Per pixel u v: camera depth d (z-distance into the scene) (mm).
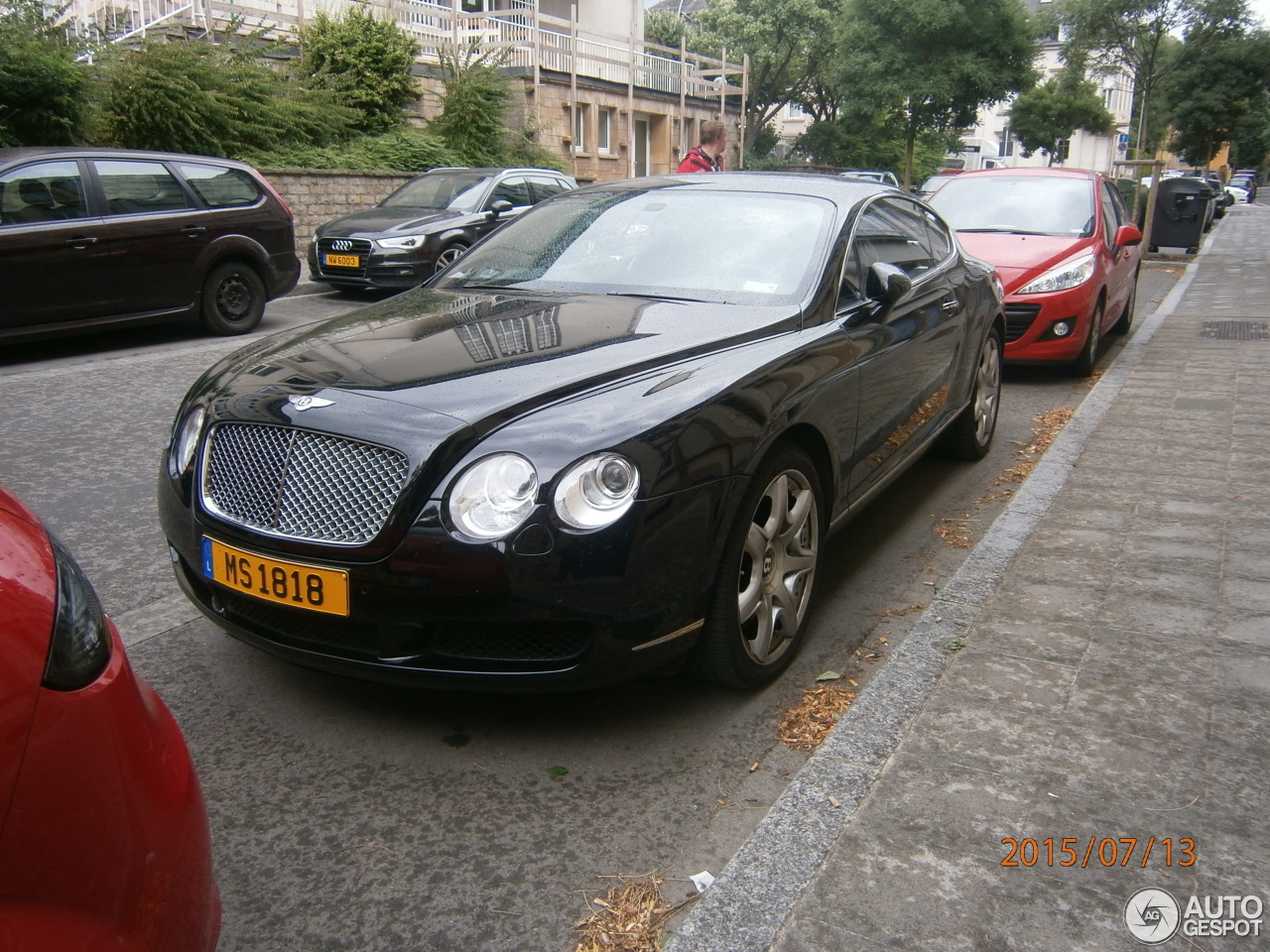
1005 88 36062
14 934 1325
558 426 2729
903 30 35000
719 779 2863
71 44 15188
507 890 2414
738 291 3850
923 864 2373
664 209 4398
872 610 4031
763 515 3277
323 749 2998
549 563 2627
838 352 3668
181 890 1558
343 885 2432
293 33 21438
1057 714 2994
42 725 1380
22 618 1414
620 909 2342
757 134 49531
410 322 3590
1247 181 75688
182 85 15898
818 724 3135
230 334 10078
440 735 3076
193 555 3016
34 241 8430
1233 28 24625
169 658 3531
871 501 4250
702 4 63094
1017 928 2174
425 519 2648
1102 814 2537
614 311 3641
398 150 19828
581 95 29297
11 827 1333
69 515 4938
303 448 2816
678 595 2824
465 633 2750
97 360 8656
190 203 9633
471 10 30594
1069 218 8984
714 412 2959
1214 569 4062
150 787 1528
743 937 2180
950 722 2961
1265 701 3059
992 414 6160
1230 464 5480
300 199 16766
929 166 52906
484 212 13156
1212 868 2352
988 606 3746
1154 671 3238
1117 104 63438
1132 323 11078
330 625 2834
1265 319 11320
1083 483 5207
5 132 13562
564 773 2885
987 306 5754
